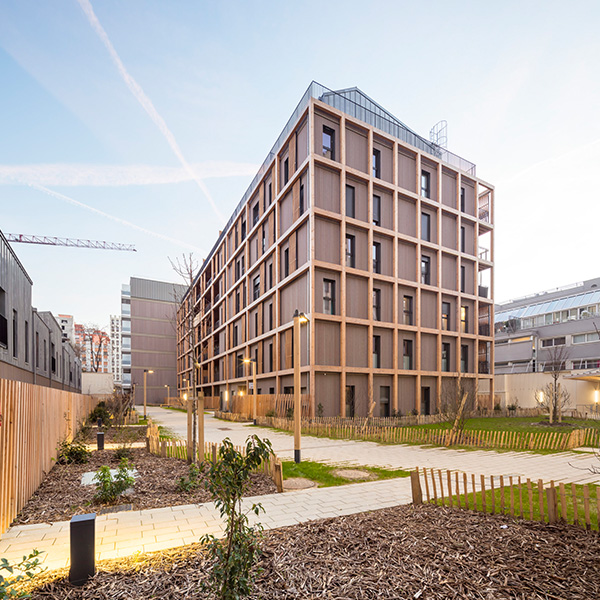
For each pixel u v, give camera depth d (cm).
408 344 2889
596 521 623
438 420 2592
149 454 1333
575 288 5053
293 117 2748
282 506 745
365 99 3000
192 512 717
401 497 812
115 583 435
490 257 3634
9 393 675
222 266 4478
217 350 4709
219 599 381
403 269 2891
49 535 613
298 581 434
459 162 3459
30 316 1911
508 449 1487
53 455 1109
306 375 2405
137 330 7100
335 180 2603
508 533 570
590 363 4056
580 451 1451
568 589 416
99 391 5019
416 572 455
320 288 2475
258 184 3394
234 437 1892
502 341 5288
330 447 1541
